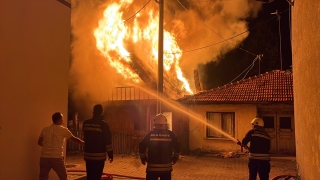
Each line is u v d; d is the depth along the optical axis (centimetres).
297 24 751
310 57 553
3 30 550
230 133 1523
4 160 548
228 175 973
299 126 789
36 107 620
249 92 1565
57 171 582
